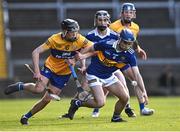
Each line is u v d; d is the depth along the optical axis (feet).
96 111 104.73
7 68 234.17
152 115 105.81
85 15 269.85
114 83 89.04
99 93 89.56
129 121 91.81
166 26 267.59
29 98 207.31
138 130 78.23
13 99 202.69
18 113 118.42
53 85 93.61
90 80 89.71
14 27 260.01
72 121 93.91
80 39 90.38
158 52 255.91
